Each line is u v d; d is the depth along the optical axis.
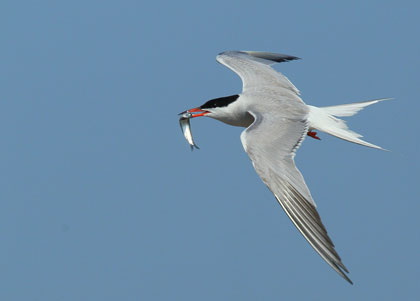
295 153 10.20
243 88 12.97
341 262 8.92
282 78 13.11
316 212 9.28
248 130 10.63
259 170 9.99
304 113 11.74
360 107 12.46
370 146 11.60
